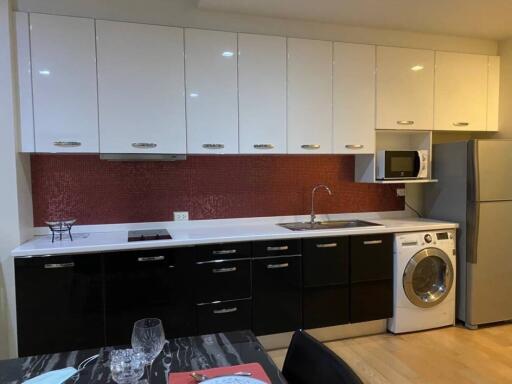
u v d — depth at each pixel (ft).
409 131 12.00
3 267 8.70
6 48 8.50
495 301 11.44
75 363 4.21
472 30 11.66
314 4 9.62
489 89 12.45
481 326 11.53
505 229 11.37
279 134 10.46
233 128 10.09
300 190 12.10
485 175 11.03
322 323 10.27
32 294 8.19
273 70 10.34
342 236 10.34
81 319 8.47
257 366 4.09
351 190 12.61
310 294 10.14
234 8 9.79
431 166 12.35
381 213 12.94
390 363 9.32
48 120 8.85
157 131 9.53
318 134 10.80
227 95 10.00
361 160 12.16
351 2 9.54
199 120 9.82
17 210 8.72
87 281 8.46
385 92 11.35
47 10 8.87
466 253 11.32
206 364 4.16
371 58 11.17
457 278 11.63
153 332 4.01
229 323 9.50
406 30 11.59
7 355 8.81
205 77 9.81
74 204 10.21
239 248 9.51
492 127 12.57
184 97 9.68
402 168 11.59
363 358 9.59
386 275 10.83
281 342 10.21
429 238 11.07
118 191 10.50
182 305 9.12
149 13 9.48
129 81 9.29
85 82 9.02
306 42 10.58
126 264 8.69
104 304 8.58
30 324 8.21
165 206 10.87
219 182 11.32
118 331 8.69
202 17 9.86
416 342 10.48
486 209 11.11
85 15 9.08
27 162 9.53
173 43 9.54
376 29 11.39
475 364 9.25
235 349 4.55
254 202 11.68
